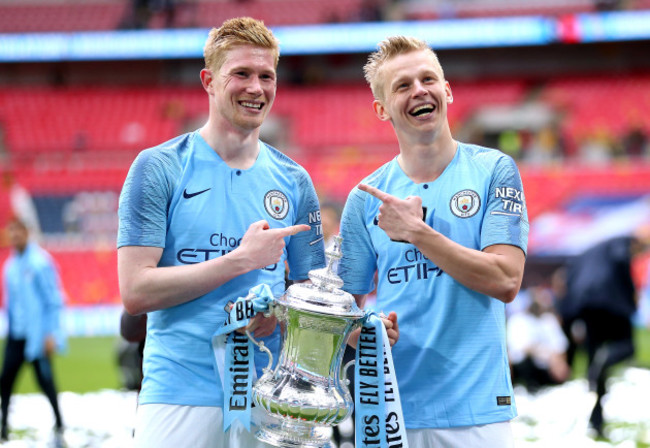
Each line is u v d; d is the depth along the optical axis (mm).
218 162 3402
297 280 3598
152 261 3240
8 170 22141
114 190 21812
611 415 8359
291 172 3566
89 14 28766
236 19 3354
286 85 28016
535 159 22922
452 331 3369
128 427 7824
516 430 7609
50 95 27062
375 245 3562
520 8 27812
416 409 3373
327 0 29000
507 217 3344
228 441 3264
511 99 26000
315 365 3152
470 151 3557
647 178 20453
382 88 3504
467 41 25047
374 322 3254
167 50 25547
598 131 24094
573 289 8195
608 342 7883
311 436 3180
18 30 28375
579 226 19828
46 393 7582
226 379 3201
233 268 3137
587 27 24734
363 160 22734
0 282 18984
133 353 8258
